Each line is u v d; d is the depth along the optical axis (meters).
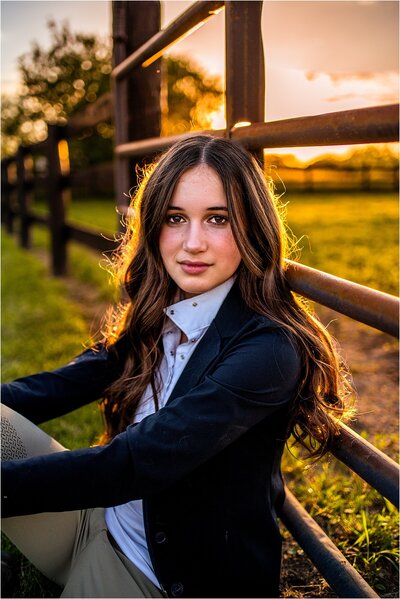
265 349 1.17
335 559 1.37
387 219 9.95
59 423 2.58
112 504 1.13
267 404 1.17
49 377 1.57
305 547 1.46
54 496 1.11
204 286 1.26
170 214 1.26
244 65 1.57
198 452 1.12
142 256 1.45
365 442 1.20
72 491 1.11
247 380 1.14
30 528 1.34
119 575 1.26
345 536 1.80
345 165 19.28
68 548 1.41
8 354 3.71
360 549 1.75
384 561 1.70
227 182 1.21
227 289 1.31
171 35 1.91
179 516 1.24
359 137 1.03
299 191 19.34
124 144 2.99
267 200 1.25
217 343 1.25
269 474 1.30
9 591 1.66
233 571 1.28
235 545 1.27
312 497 1.97
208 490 1.24
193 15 1.70
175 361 1.33
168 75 24.48
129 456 1.11
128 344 1.58
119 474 1.11
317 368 1.25
